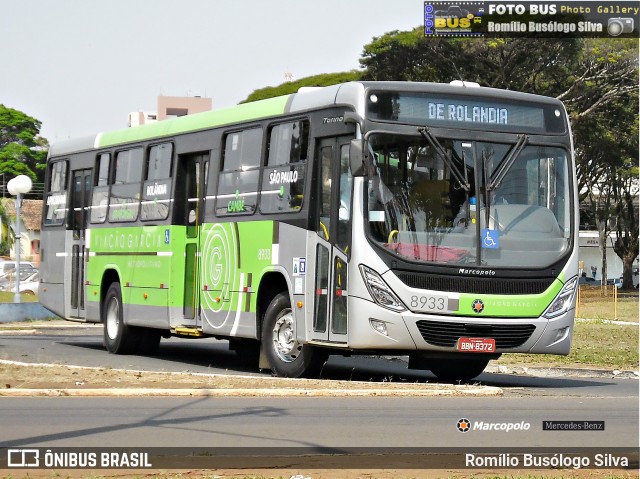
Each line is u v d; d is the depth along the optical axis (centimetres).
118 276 2356
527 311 1708
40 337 3028
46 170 2748
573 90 6050
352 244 1655
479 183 1703
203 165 2092
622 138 6481
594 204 8462
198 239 2073
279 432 1181
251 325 1889
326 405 1433
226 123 2016
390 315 1642
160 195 2203
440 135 1695
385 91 1681
